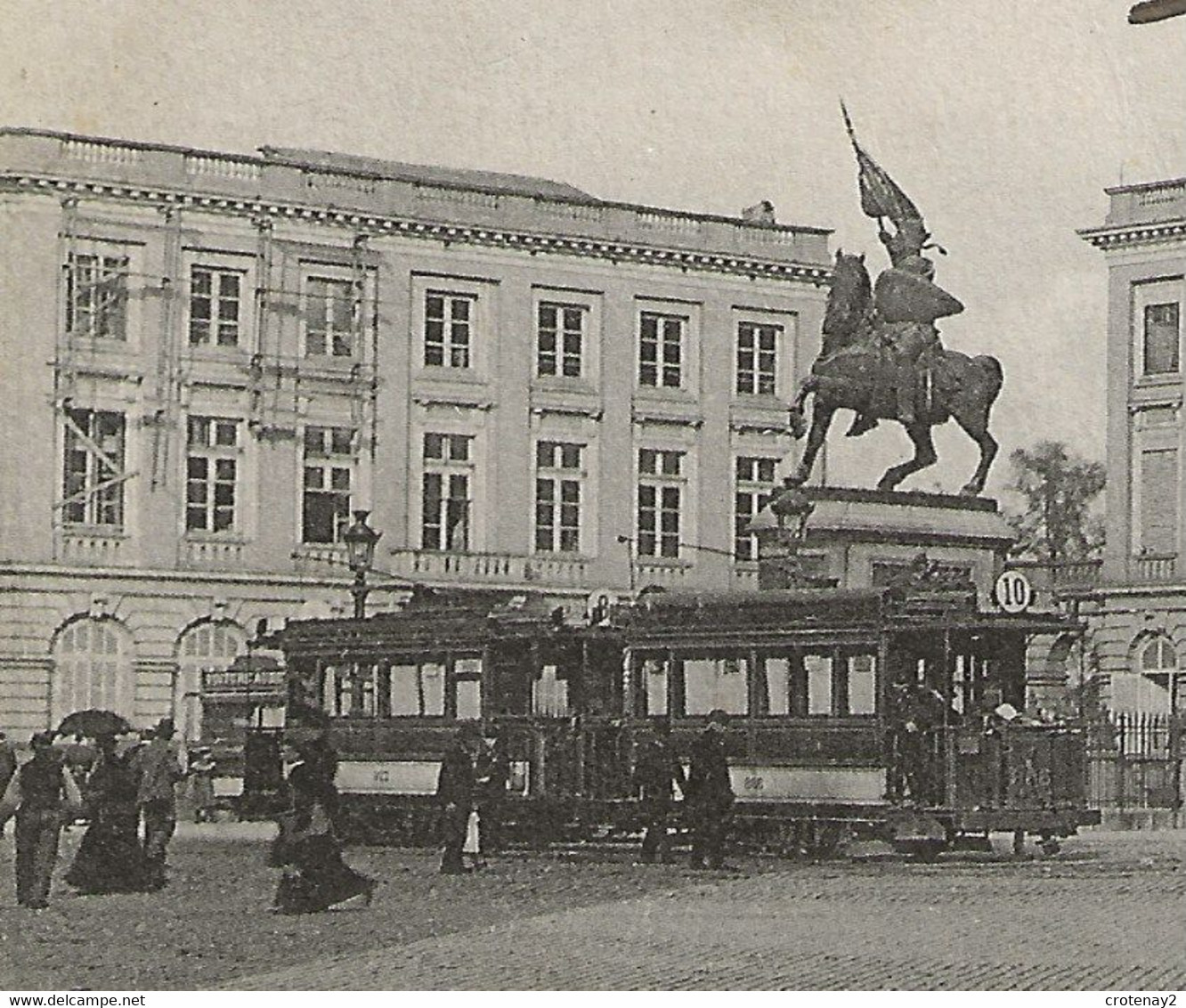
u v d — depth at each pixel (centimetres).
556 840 2941
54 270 4438
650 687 2953
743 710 2873
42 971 1942
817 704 2800
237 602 4575
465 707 3055
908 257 3581
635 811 2884
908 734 2720
